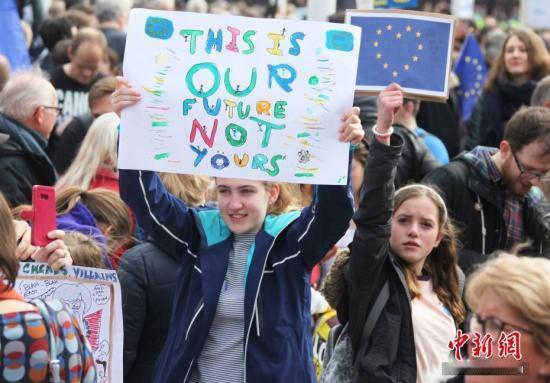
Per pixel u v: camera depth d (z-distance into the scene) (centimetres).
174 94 638
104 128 897
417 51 780
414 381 648
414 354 651
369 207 636
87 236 686
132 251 736
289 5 2530
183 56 640
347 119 632
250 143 635
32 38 1680
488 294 425
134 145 637
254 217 632
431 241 688
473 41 1575
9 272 493
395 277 667
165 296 727
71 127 1176
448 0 2288
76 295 619
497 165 812
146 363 735
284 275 630
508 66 1267
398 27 780
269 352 617
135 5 1794
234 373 623
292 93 637
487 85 1288
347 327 675
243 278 632
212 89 638
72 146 1170
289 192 716
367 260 642
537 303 412
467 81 1574
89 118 1180
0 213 493
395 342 648
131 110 638
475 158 820
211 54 640
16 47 1289
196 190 805
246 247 639
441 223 696
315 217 630
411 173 1001
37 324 490
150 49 641
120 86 638
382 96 635
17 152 944
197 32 641
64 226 736
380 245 640
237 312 625
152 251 733
